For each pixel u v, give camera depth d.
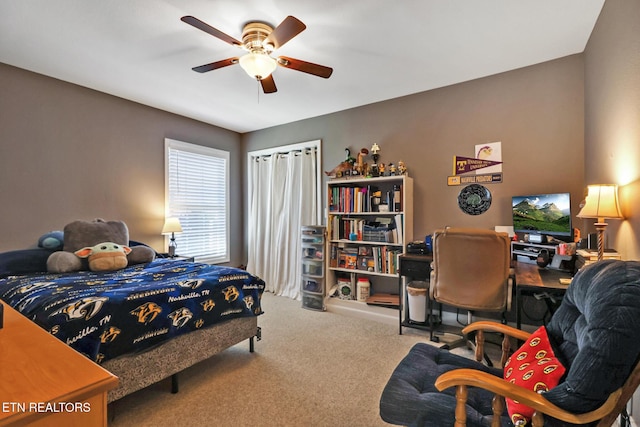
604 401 0.87
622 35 1.71
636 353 0.85
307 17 2.11
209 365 2.33
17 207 2.84
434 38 2.37
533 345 1.30
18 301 1.80
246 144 5.03
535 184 2.82
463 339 2.63
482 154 3.06
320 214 4.17
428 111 3.35
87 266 2.66
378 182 3.61
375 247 3.46
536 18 2.13
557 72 2.72
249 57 2.14
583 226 2.63
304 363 2.36
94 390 0.69
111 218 3.48
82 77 3.03
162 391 1.99
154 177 3.88
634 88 1.57
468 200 3.13
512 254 2.80
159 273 2.44
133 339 1.72
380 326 3.16
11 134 2.80
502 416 1.14
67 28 2.22
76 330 1.53
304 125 4.34
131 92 3.40
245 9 2.02
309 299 3.77
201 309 2.11
